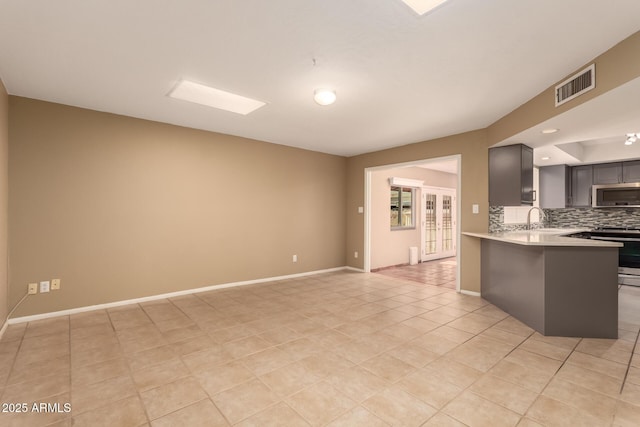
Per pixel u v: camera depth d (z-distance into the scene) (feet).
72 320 10.84
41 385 6.86
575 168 19.67
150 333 9.77
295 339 9.37
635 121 9.97
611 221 19.31
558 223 21.20
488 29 6.82
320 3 6.03
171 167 13.84
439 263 24.63
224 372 7.44
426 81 9.45
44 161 11.05
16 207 10.53
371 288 15.79
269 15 6.41
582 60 8.14
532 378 7.16
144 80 9.52
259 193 16.83
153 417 5.80
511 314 11.60
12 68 8.75
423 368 7.63
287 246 18.10
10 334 9.62
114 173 12.44
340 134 15.53
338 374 7.35
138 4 6.11
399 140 16.65
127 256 12.74
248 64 8.51
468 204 14.75
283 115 12.62
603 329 9.43
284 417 5.80
